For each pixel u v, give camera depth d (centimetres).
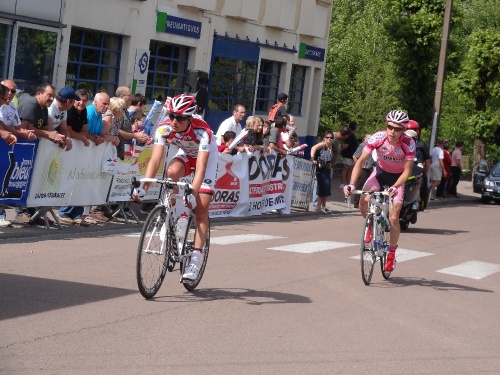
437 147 2861
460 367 712
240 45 2636
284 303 891
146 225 807
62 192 1216
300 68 3133
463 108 4744
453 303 996
